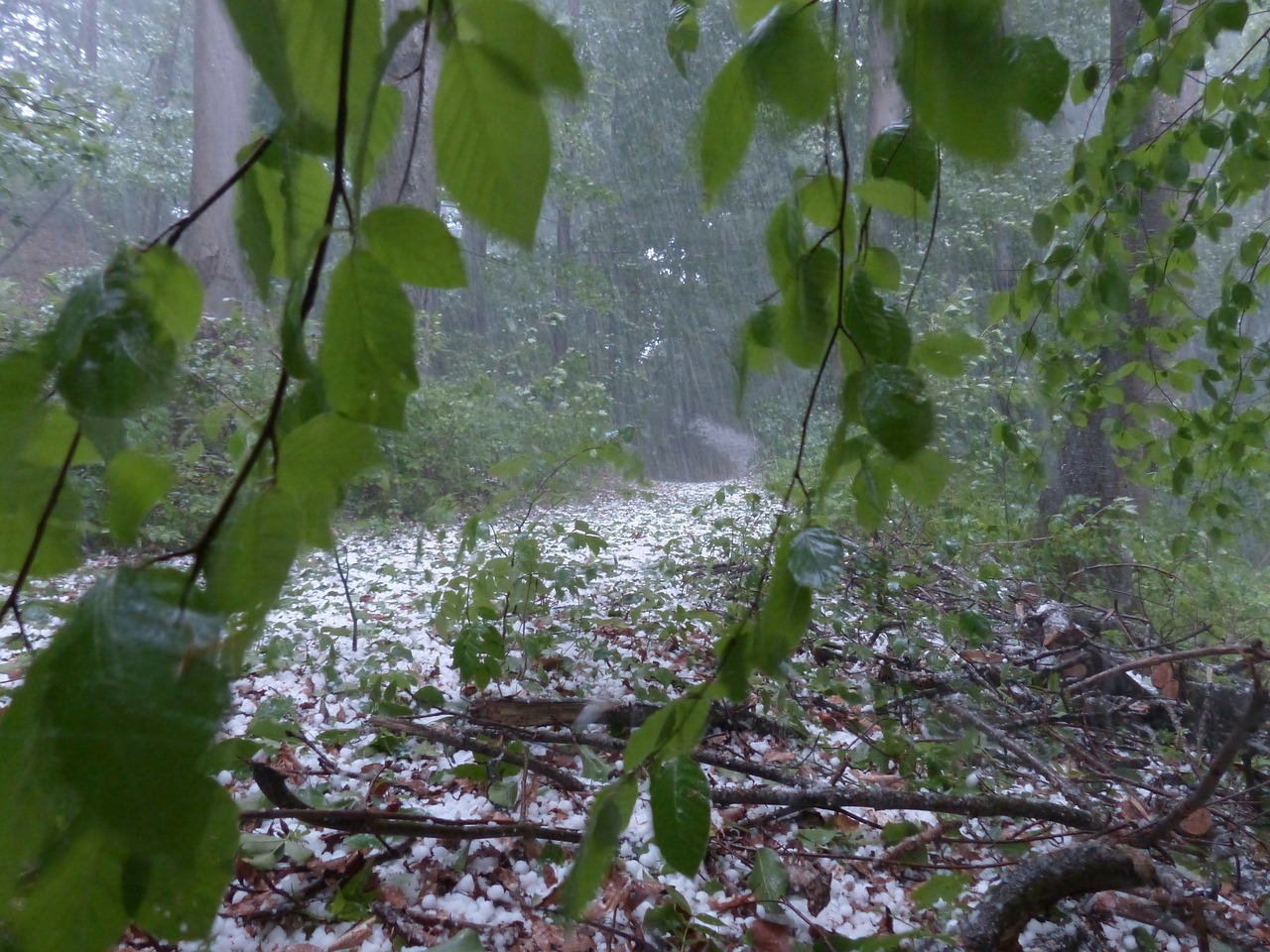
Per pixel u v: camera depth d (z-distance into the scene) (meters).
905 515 4.04
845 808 2.04
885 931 1.55
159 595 0.38
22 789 0.34
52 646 0.36
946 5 0.47
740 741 2.43
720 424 6.99
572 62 0.48
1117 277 2.29
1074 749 2.36
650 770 0.65
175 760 0.33
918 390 0.61
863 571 3.50
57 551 0.49
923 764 2.32
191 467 2.53
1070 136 3.15
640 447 6.74
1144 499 4.46
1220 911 1.56
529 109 0.48
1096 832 1.74
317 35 0.45
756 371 0.81
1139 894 1.57
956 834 1.98
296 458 0.47
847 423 0.67
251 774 1.96
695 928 1.47
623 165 4.07
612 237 5.56
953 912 1.61
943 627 2.92
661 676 2.72
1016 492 4.41
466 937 1.18
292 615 3.54
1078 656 2.99
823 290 0.71
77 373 0.42
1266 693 1.61
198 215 0.52
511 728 2.27
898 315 0.69
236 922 1.47
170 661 0.35
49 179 4.39
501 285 5.30
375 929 1.47
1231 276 2.44
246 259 0.52
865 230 0.77
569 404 5.46
